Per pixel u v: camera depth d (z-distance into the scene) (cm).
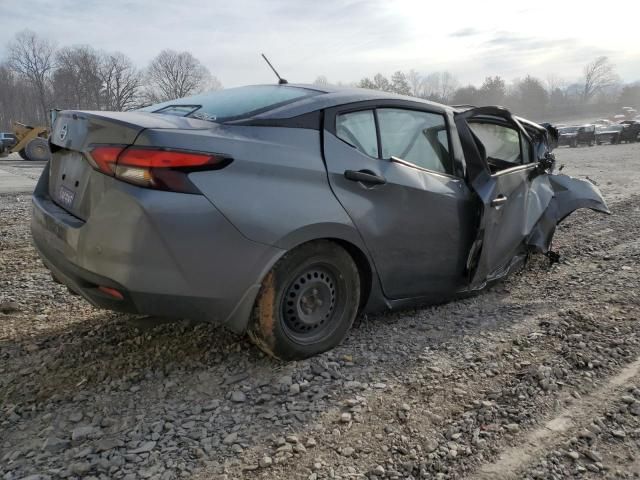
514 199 434
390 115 351
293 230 282
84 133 281
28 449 234
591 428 254
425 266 361
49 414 261
